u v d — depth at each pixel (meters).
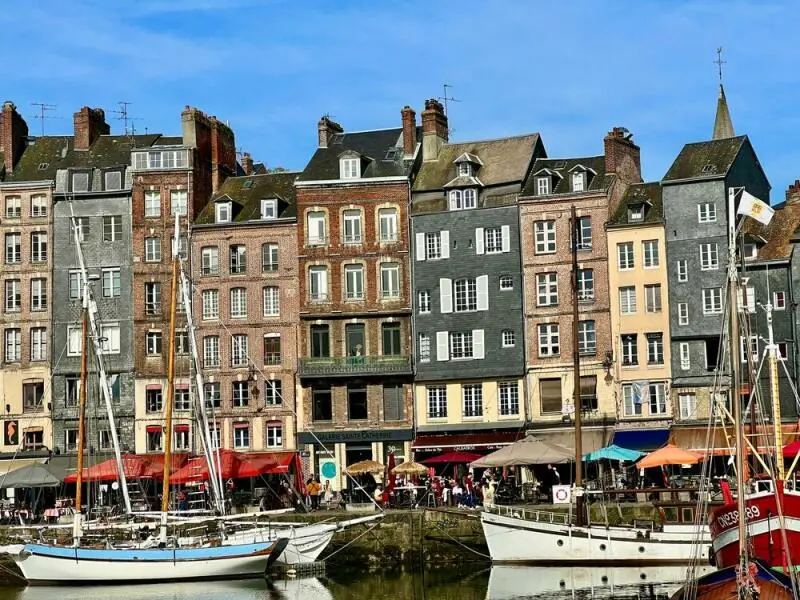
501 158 78.56
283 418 77.50
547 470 72.19
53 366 79.62
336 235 78.12
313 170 79.88
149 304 79.50
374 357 76.88
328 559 59.88
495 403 75.19
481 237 76.31
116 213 80.44
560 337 74.25
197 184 80.94
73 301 80.06
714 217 71.88
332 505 67.38
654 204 73.88
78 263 80.12
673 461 57.66
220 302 78.81
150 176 80.25
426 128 80.62
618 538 53.38
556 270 74.69
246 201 81.25
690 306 71.88
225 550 54.97
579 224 74.50
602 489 60.25
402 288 77.31
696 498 58.41
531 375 74.62
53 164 82.88
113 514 65.12
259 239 78.88
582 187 74.88
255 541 56.06
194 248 79.69
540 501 66.19
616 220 73.81
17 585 56.91
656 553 52.88
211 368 78.56
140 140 84.06
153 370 78.88
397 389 76.94
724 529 42.12
